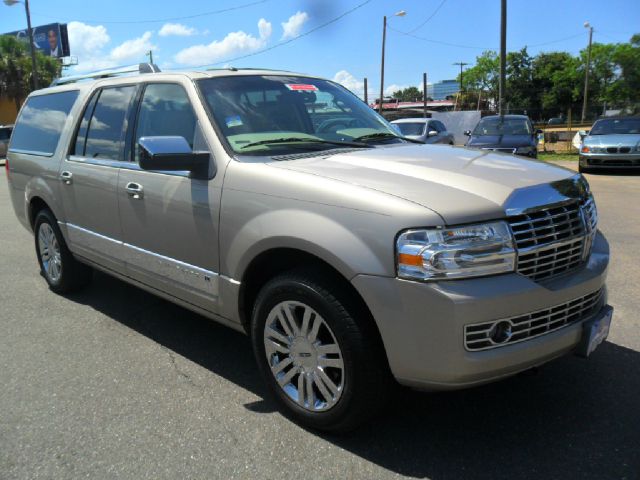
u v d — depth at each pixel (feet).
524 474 8.69
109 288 18.28
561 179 9.87
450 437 9.70
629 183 42.60
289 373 10.03
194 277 11.55
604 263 10.00
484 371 8.24
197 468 9.00
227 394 11.35
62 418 10.50
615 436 9.61
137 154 13.12
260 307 10.18
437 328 8.09
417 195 8.59
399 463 9.03
